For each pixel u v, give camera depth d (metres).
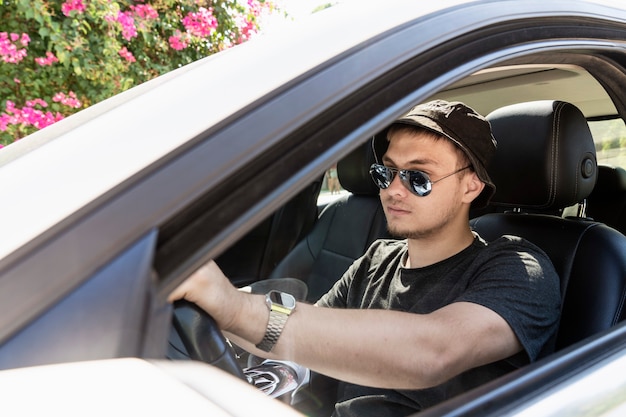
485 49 0.85
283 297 1.05
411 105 0.75
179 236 0.58
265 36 0.84
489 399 0.71
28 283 0.53
